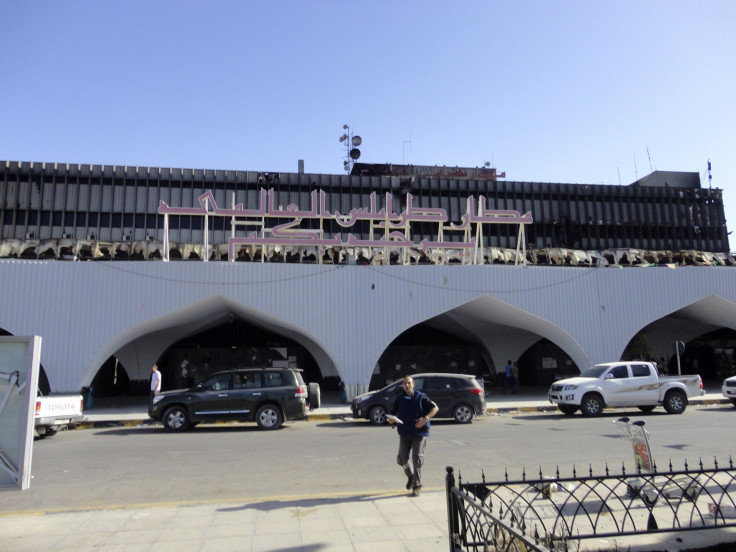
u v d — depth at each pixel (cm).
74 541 549
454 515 452
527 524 594
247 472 889
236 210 2139
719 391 2442
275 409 1468
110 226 3606
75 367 1864
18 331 1848
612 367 1681
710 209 4488
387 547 525
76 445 1223
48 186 3588
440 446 1108
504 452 1027
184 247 2692
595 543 546
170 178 3741
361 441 1220
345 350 2036
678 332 2917
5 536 565
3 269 1873
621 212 4319
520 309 2162
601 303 2214
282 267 2045
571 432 1293
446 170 4838
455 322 2700
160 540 550
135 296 1933
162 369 2717
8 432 523
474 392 1548
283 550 521
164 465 959
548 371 2944
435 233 4006
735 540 551
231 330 2820
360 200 3959
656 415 1645
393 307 2086
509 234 4116
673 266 2308
